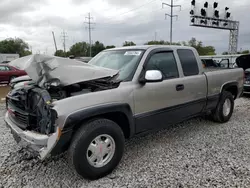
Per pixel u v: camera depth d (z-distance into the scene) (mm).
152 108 3115
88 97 2461
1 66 14609
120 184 2525
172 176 2666
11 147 3529
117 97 2666
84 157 2443
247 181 2539
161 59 3369
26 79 3639
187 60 3801
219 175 2672
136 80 2930
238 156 3168
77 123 2359
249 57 7930
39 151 2334
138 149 3451
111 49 3941
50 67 2463
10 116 3119
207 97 4133
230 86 4777
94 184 2537
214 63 7863
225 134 4078
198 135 4039
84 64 2703
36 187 2498
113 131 2656
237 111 5852
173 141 3764
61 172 2807
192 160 3062
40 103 2518
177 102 3490
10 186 2516
